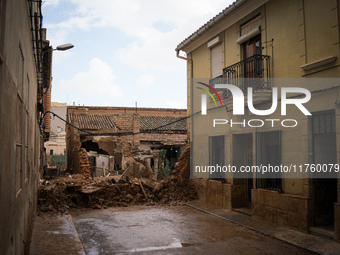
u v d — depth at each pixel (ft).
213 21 38.93
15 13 9.64
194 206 39.34
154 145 86.99
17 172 11.12
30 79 18.53
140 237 26.04
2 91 7.18
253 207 31.68
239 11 35.37
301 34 27.12
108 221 31.94
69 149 89.30
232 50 37.50
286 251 22.20
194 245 23.85
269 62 31.01
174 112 115.24
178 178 46.01
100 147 83.51
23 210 13.84
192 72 46.91
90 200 39.65
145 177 73.05
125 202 41.60
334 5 23.98
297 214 26.18
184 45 46.91
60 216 33.45
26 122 15.31
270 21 31.17
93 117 92.27
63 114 177.27
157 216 34.35
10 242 8.84
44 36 34.68
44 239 24.47
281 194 27.94
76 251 21.81
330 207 26.50
